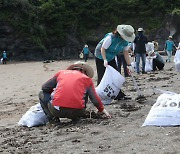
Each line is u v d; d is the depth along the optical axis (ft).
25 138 20.30
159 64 57.21
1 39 144.36
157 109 20.17
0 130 23.34
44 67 95.50
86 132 20.11
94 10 162.09
